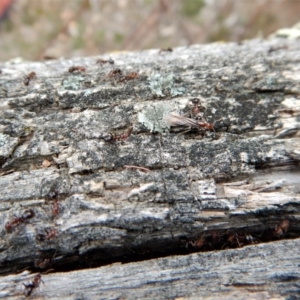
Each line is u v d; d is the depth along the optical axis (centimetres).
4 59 54
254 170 19
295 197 18
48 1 58
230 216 18
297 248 18
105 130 19
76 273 18
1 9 56
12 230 18
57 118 19
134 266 18
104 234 18
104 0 58
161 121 19
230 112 20
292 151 19
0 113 20
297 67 21
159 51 23
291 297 17
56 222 18
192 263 18
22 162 19
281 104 20
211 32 52
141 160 19
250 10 53
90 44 55
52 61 22
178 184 18
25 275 18
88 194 18
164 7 51
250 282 18
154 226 18
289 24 51
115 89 20
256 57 22
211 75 21
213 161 19
